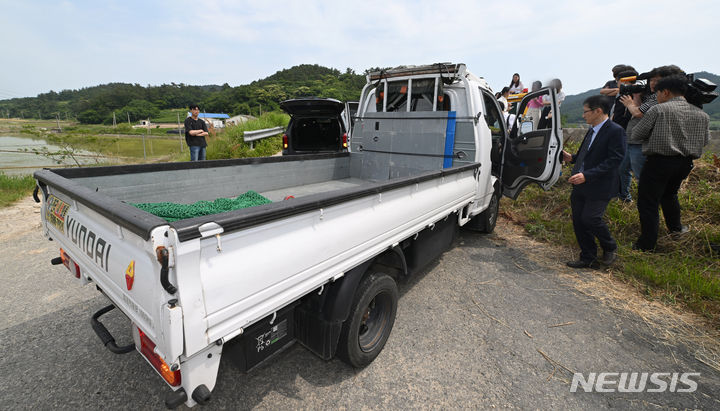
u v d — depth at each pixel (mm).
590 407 2178
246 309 1520
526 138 4602
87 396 2168
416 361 2566
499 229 5609
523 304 3377
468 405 2172
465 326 3008
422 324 3025
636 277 3850
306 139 7543
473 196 4059
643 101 4703
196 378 1438
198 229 1268
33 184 7574
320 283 1897
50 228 2445
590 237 4000
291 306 2002
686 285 3537
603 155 3611
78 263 2061
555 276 3971
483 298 3486
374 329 2584
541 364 2557
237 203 2553
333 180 4898
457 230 3969
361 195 2111
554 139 4258
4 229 5074
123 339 2721
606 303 3391
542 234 5191
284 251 1653
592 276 3953
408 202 2699
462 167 3547
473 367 2514
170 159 11375
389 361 2561
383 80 4684
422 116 4250
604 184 3684
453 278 3910
